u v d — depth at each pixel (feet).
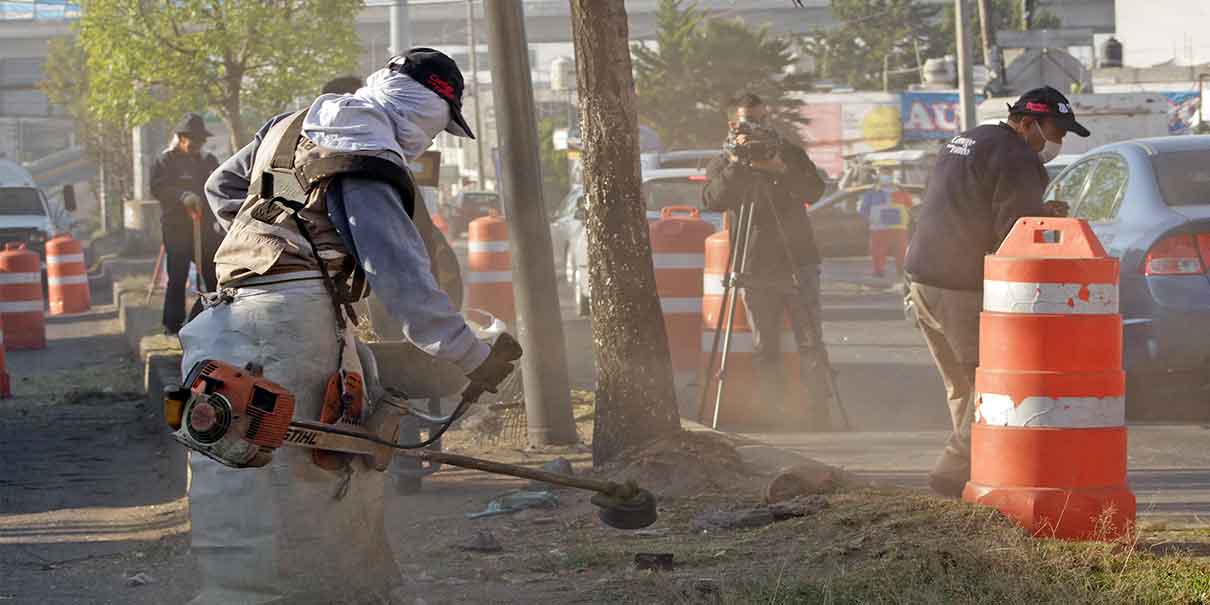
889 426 40.91
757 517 25.53
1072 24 456.86
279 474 16.62
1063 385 23.82
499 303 62.69
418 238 16.55
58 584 24.99
